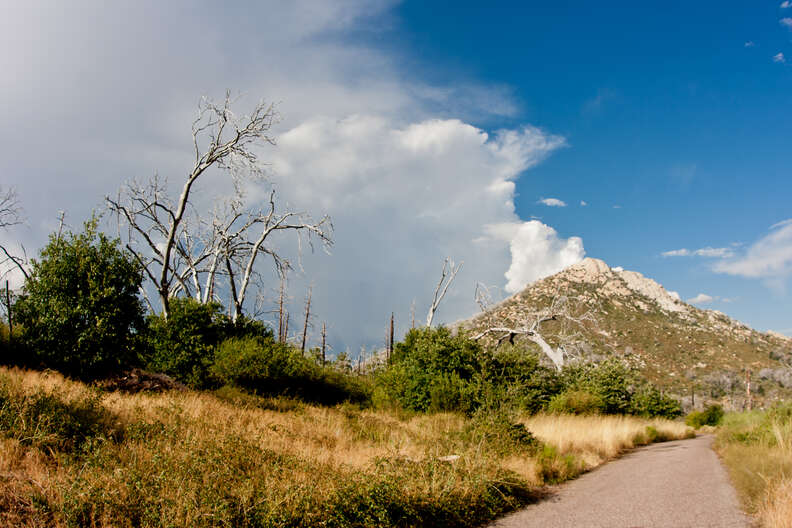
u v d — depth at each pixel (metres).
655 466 12.85
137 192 30.98
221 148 28.22
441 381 23.12
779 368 103.62
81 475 6.12
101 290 18.05
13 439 7.25
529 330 37.66
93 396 9.95
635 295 137.62
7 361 16.62
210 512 5.39
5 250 27.67
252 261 32.66
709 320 134.38
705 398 85.00
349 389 28.19
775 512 6.27
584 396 28.41
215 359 22.45
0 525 4.97
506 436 12.09
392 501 6.54
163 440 8.27
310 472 7.31
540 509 7.70
